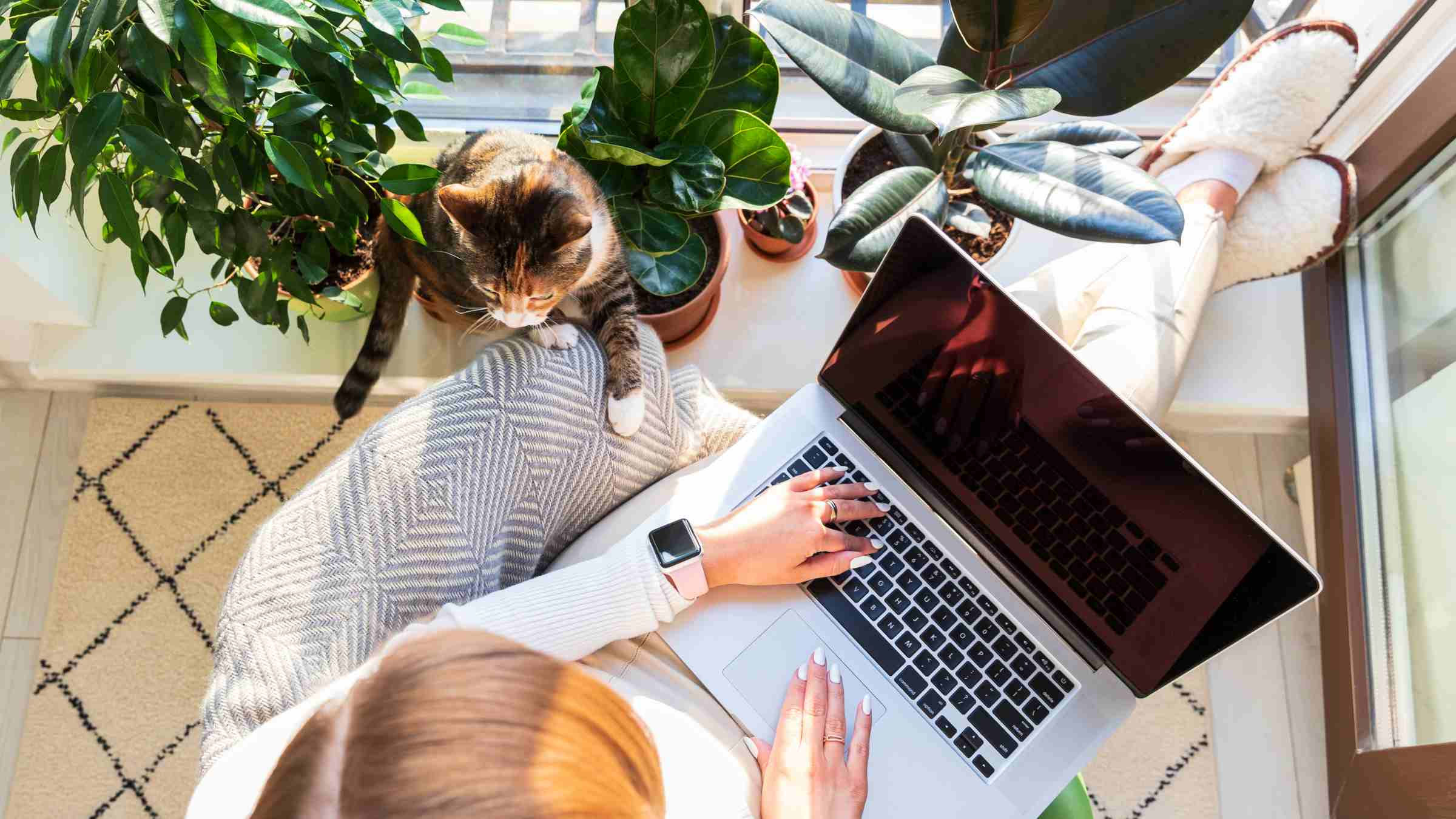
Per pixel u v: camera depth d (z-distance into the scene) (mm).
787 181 1056
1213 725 1434
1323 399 1365
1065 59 950
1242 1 869
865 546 952
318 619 763
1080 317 1312
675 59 1001
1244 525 767
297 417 1557
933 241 809
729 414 1109
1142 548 847
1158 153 1384
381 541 791
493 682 440
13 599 1474
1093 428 830
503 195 946
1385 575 1328
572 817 406
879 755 898
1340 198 1289
